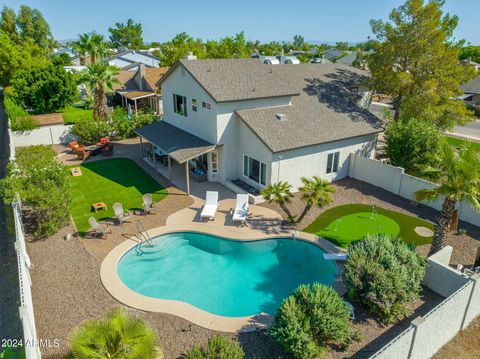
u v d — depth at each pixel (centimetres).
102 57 5919
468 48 9350
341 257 1650
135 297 1422
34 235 1872
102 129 3556
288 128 2423
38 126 3578
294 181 2417
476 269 1520
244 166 2558
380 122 2848
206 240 1923
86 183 2605
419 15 2828
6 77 6166
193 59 2794
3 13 10294
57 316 1307
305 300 1210
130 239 1858
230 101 2361
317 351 1084
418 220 2047
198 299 1457
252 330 1245
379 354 905
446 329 1129
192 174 2711
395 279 1276
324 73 3478
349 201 2306
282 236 1898
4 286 1476
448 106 3000
